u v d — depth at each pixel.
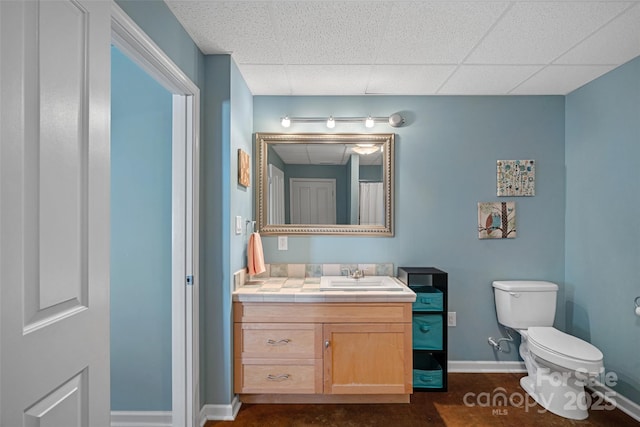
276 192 2.74
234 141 2.19
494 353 2.72
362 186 2.75
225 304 2.10
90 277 0.85
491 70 2.29
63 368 0.77
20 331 0.66
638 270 2.09
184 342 1.91
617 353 2.23
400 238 2.73
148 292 2.01
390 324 2.15
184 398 1.90
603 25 1.75
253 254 2.43
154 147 2.02
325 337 2.14
